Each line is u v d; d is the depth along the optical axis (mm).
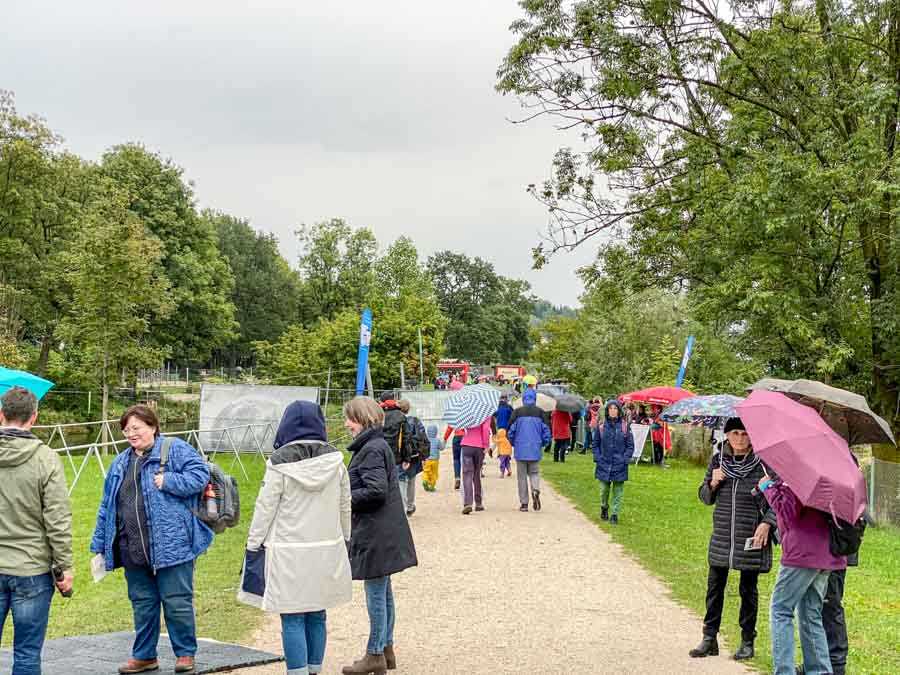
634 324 35438
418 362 46438
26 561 5047
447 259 132500
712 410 12516
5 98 42125
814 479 5332
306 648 5570
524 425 14867
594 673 6262
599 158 19500
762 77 18406
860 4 17516
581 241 20297
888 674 6461
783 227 16328
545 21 18359
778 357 19531
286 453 5492
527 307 136625
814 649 5781
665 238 19766
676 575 9891
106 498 5840
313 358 46062
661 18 18062
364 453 6043
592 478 21094
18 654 5074
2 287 39562
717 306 18531
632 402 25281
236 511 6035
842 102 17406
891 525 15438
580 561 10641
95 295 33250
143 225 34812
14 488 5031
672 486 19891
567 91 18734
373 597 6086
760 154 16891
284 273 112625
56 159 44969
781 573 5754
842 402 6113
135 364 35312
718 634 7375
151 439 5895
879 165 16422
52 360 46500
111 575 9703
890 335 18672
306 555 5430
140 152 54594
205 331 58719
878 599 9250
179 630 5879
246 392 24812
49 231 46281
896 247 17766
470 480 14633
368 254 82125
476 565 10336
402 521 6156
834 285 18781
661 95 18516
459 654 6734
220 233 104750
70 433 38219
